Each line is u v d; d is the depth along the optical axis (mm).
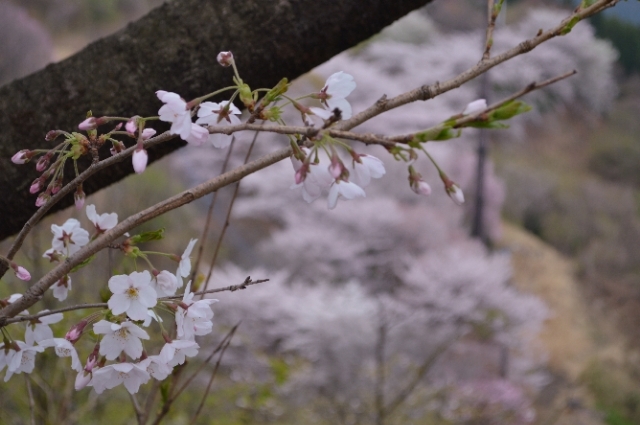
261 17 1189
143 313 681
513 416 6824
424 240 10133
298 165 738
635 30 23375
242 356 6125
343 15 1190
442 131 617
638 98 22547
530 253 15102
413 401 5914
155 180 8703
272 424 5391
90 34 13844
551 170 18922
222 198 11625
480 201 13094
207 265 8750
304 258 9734
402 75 15922
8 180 1212
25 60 10039
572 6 22016
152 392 1256
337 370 6301
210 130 692
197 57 1201
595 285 14977
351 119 730
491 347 8242
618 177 19641
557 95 20281
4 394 2281
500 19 17125
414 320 7219
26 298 698
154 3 15492
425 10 21766
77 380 703
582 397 9883
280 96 727
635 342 12867
